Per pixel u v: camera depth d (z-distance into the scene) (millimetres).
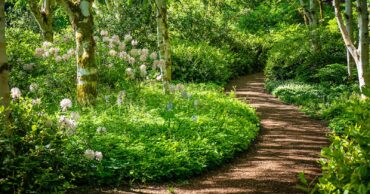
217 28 23266
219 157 7438
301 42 18219
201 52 18734
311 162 7750
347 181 3197
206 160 7168
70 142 6590
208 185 6496
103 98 9992
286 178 6832
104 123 8172
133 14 18344
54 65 10984
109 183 6324
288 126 10766
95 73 9711
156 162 6742
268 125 10898
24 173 5359
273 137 9641
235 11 25688
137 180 6508
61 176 5605
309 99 13516
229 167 7402
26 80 10648
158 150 7121
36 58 11414
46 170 5480
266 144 9023
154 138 7586
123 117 8680
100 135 7488
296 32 19109
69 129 6344
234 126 9078
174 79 16969
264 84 18312
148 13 18391
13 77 10453
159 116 9016
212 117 9320
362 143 3232
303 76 16953
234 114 10320
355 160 3273
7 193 5375
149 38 17938
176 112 9453
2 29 5434
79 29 9547
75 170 6281
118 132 7789
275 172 7137
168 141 7570
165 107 9672
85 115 8766
